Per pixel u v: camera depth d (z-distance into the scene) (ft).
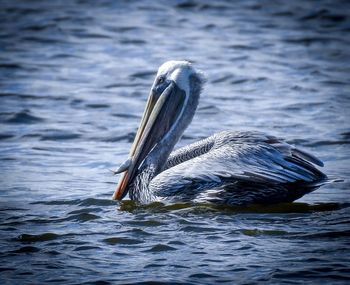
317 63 81.61
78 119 63.93
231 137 44.45
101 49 88.28
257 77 75.97
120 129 61.11
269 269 34.12
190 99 46.62
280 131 59.98
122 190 45.24
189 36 93.15
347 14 101.91
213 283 32.89
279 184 42.45
